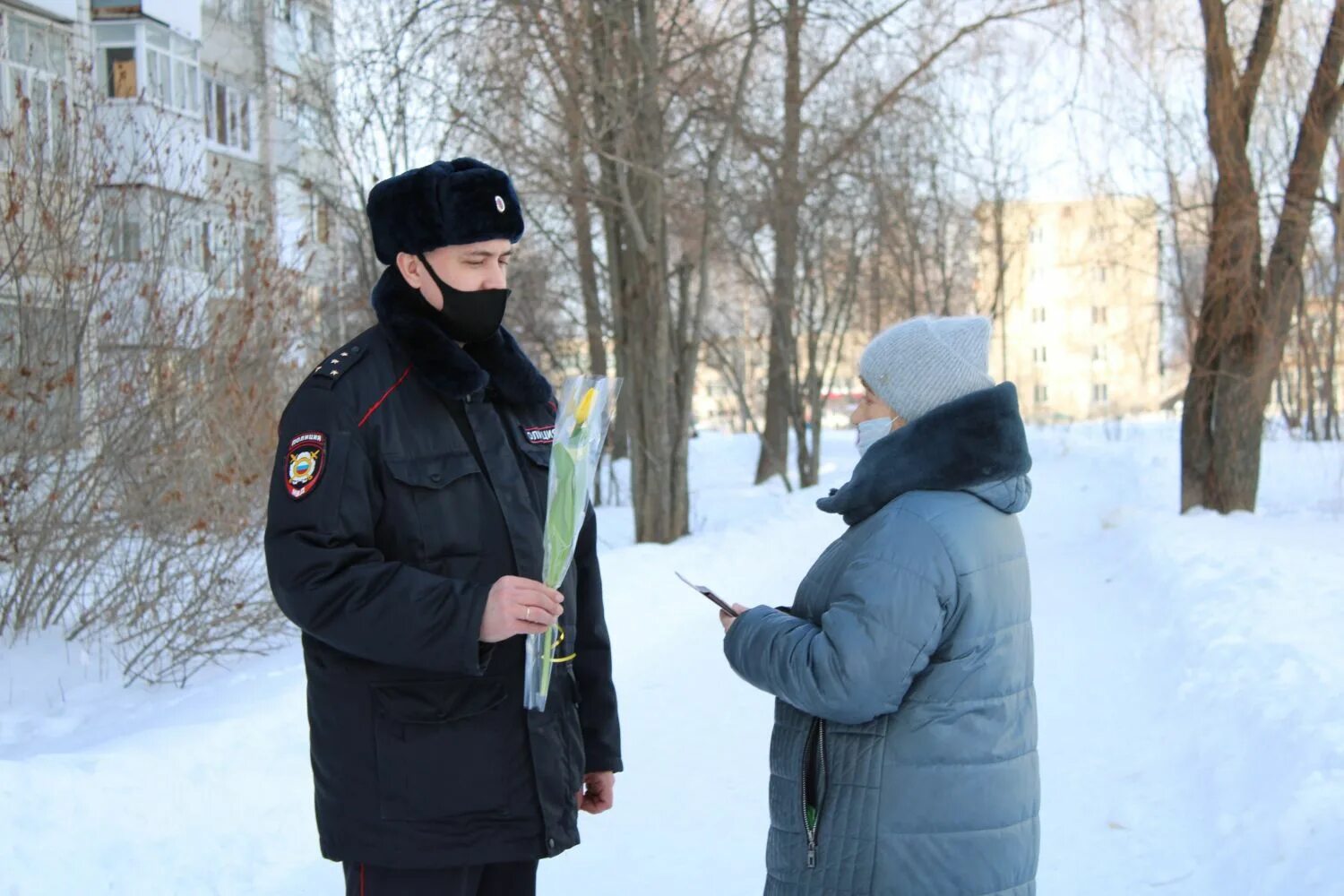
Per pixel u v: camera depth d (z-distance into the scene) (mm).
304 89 15250
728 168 14062
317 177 15062
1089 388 73750
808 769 2592
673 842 4805
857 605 2443
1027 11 13586
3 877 3721
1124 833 4754
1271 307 13859
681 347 13781
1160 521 12898
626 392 14086
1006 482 2598
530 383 2709
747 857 4637
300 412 2436
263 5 15234
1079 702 6668
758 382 48188
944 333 2633
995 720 2527
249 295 8562
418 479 2436
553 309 21344
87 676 6914
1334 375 31891
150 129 9539
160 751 4703
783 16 12852
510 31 11828
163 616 7855
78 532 7324
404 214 2516
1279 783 4660
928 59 13930
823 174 15508
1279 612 7504
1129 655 7719
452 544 2461
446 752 2418
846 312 26453
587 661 2879
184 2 17844
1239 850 4312
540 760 2506
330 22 14258
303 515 2346
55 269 7434
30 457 7301
